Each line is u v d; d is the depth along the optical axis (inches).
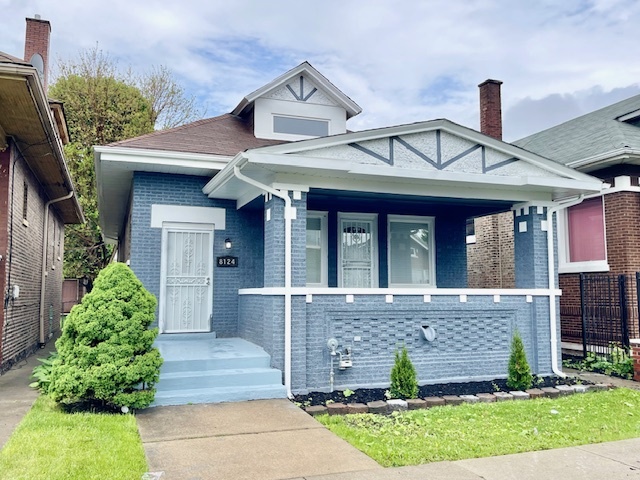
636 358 359.3
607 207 449.7
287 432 222.1
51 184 477.7
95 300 252.8
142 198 376.8
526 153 356.8
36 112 296.7
